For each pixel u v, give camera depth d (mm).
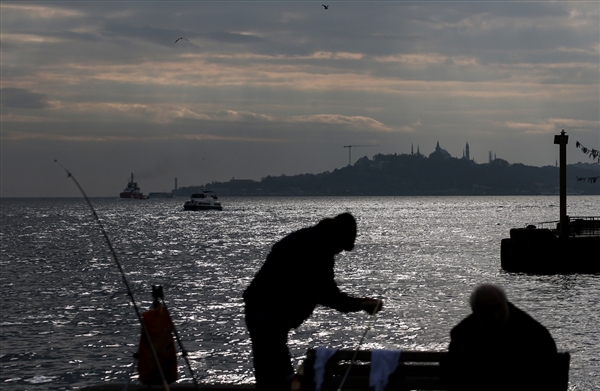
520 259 74000
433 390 9406
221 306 54969
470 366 8469
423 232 164125
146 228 188625
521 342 8406
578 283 65938
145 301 58406
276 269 9383
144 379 9680
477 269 81188
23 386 32844
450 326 45031
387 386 9430
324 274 9484
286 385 9258
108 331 45094
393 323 45812
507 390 8414
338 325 44594
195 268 86750
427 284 67938
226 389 10195
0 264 92875
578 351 37156
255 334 9375
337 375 9633
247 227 191875
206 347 39719
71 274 80438
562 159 75000
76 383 33344
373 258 97688
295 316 9500
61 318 50000
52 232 171375
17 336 43375
